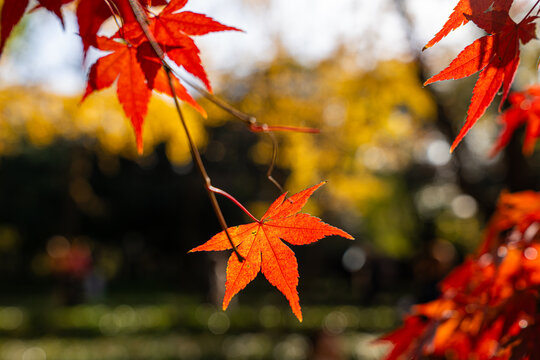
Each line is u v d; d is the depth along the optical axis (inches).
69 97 175.2
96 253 1046.4
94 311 526.3
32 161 792.9
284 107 263.0
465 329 53.9
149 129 165.9
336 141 272.1
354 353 307.9
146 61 40.2
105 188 941.8
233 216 961.5
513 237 58.2
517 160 222.5
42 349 367.2
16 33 165.2
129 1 35.7
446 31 32.6
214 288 557.0
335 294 716.0
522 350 46.3
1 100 174.1
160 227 1043.3
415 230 738.2
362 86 247.6
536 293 50.1
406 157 309.1
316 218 34.9
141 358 332.2
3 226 931.3
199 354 340.2
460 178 260.4
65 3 38.9
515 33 31.9
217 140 531.5
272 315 467.2
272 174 328.2
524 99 62.9
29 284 941.8
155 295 797.2
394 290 745.0
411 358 52.7
